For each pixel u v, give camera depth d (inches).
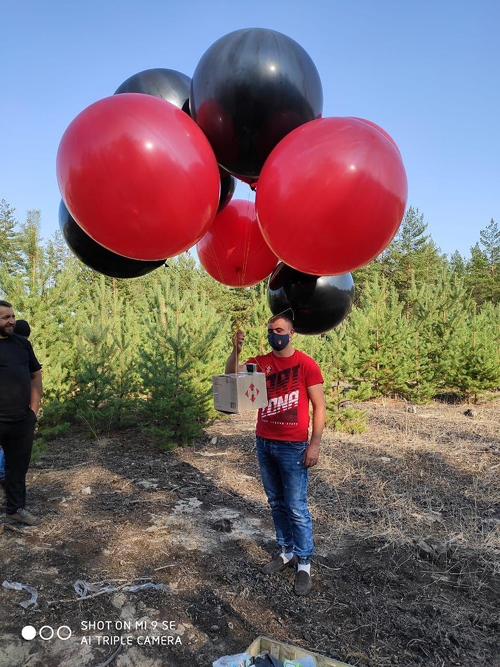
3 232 1380.4
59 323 284.4
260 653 95.3
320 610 112.4
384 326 405.4
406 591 122.0
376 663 94.6
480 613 112.8
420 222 1336.1
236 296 535.8
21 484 156.2
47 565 130.6
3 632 102.0
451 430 310.5
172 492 191.0
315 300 113.0
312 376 124.6
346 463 230.2
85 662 93.5
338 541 149.4
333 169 73.8
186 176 76.6
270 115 81.5
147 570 128.3
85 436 286.0
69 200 79.5
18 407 149.8
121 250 85.0
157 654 96.0
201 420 324.2
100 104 77.7
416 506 177.6
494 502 182.4
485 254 1670.8
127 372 303.9
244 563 133.5
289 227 79.8
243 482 204.5
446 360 422.0
